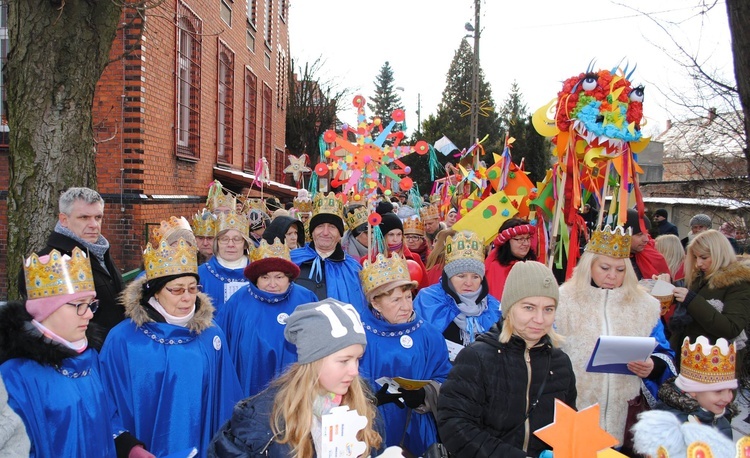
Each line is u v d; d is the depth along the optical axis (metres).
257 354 3.91
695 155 6.79
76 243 3.88
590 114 4.58
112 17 4.43
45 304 2.54
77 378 2.62
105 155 8.61
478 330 3.83
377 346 3.53
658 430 1.84
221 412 3.28
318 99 29.73
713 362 2.73
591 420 2.00
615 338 2.96
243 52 16.05
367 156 4.53
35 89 4.13
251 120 17.80
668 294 3.92
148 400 3.05
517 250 4.88
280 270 3.97
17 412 2.40
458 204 10.33
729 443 1.76
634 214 5.52
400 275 3.53
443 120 39.69
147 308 3.17
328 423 1.98
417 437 3.42
